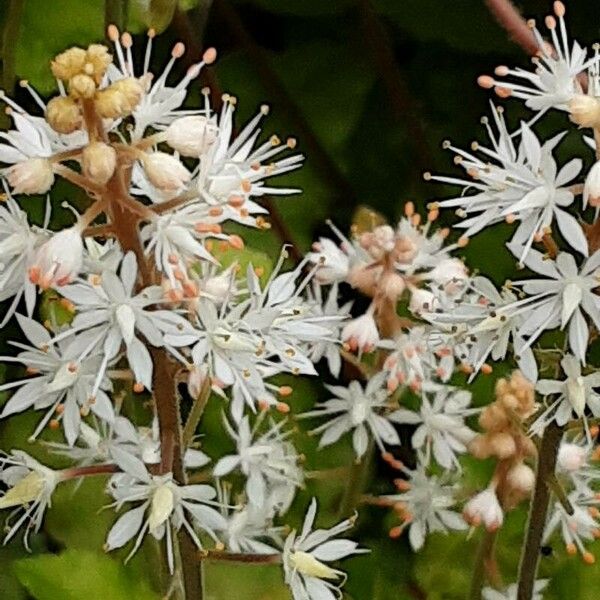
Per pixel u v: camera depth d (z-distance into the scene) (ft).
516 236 0.35
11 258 0.34
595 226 0.34
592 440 0.40
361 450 0.42
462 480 0.44
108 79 0.35
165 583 0.40
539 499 0.37
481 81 0.36
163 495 0.34
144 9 0.46
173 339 0.33
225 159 0.35
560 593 0.44
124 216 0.33
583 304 0.34
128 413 0.41
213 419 0.45
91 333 0.34
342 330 0.42
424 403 0.42
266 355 0.36
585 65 0.36
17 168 0.33
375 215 0.43
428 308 0.39
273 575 0.44
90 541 0.43
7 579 0.44
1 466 0.40
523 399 0.39
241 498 0.41
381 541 0.46
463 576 0.45
